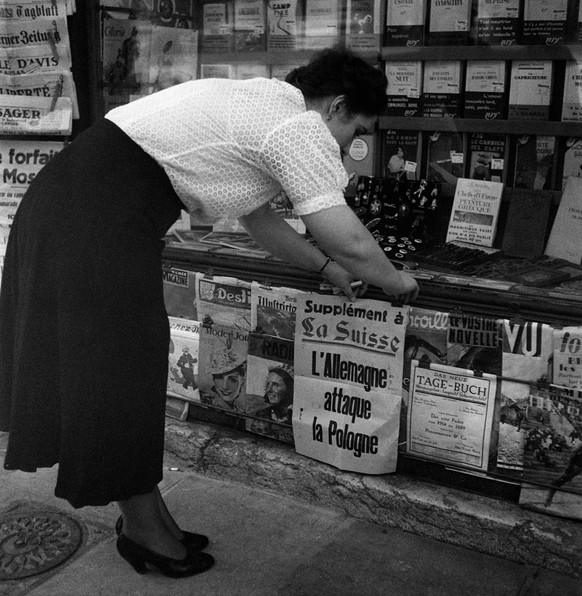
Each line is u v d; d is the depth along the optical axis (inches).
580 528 93.3
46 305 81.7
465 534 97.7
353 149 121.0
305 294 104.2
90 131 81.7
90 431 82.3
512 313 93.3
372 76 81.7
